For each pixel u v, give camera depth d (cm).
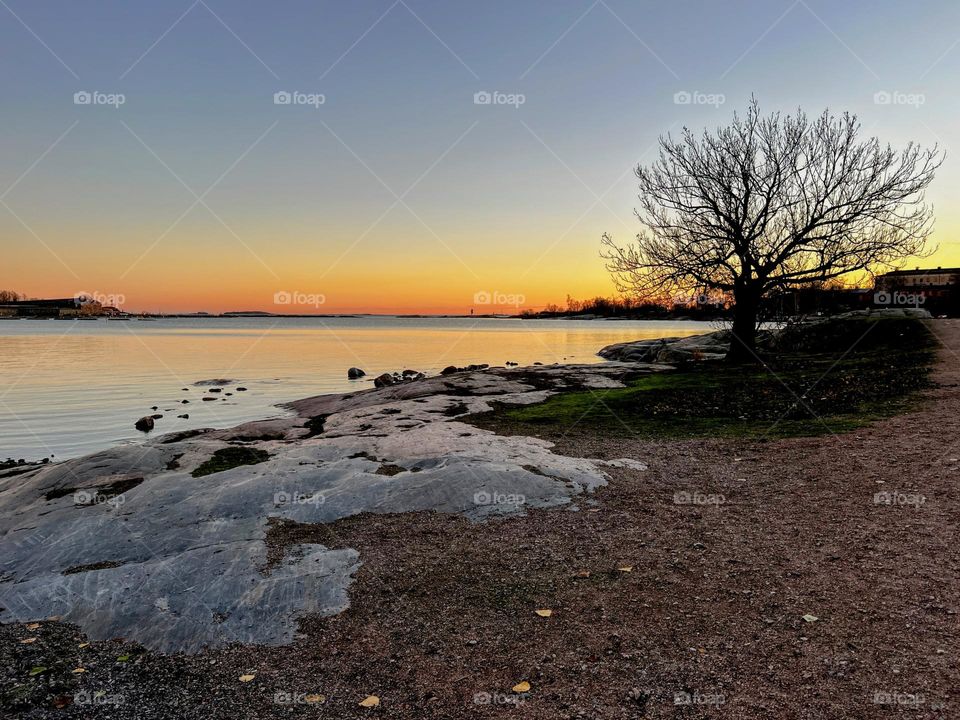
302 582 722
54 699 534
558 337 11706
